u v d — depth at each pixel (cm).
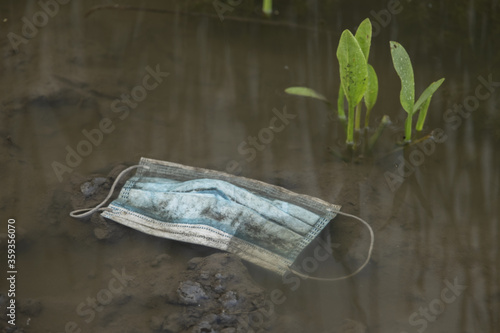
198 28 262
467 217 174
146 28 259
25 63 229
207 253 158
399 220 172
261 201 168
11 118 205
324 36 257
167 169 182
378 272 155
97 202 172
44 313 142
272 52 248
